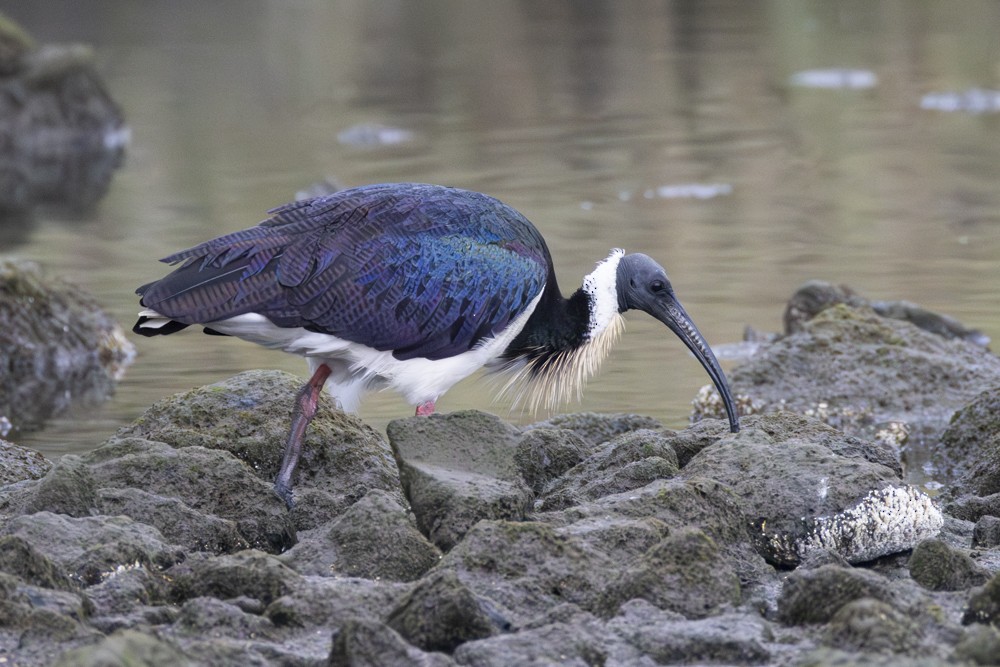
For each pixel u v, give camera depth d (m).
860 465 10.42
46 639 7.89
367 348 11.38
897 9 49.59
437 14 53.34
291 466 11.07
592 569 9.10
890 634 7.60
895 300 19.38
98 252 23.61
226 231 24.89
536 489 11.44
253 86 40.50
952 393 16.02
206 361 18.23
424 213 11.51
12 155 33.41
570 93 38.62
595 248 22.64
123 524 9.72
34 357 18.33
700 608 8.72
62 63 34.34
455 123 35.09
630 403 15.74
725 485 10.20
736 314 19.14
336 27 50.66
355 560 9.61
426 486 10.16
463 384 16.58
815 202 26.34
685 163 30.06
